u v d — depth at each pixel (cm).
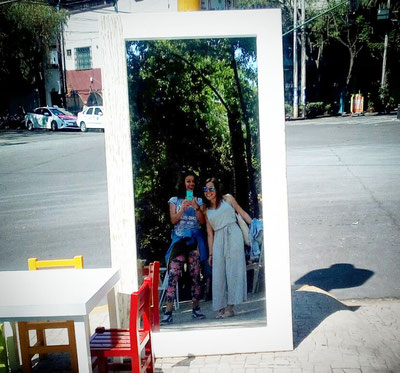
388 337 468
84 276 412
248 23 414
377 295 596
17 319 351
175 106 445
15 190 1346
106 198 1211
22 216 1073
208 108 445
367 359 416
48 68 3447
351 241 797
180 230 456
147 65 437
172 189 452
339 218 930
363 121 3058
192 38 425
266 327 441
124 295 444
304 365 411
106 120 432
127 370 413
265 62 417
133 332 364
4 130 3127
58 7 3403
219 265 454
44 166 1705
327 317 505
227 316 453
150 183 450
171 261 455
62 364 446
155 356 444
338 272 673
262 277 449
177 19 416
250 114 439
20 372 433
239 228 450
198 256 457
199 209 453
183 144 448
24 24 3170
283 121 422
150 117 444
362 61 3903
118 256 443
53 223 1009
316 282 644
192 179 452
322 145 1978
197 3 455
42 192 1306
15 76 3319
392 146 1864
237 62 435
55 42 3434
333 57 3912
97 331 399
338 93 3947
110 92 428
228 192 448
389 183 1219
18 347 465
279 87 418
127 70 434
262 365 416
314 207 1019
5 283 400
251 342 442
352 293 605
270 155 426
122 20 418
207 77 440
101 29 421
